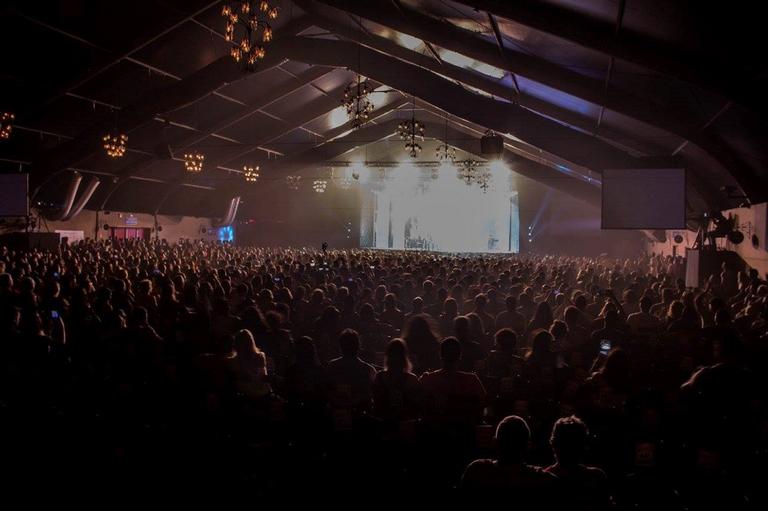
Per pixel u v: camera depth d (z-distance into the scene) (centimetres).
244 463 486
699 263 1869
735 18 895
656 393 472
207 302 971
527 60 1612
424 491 446
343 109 3500
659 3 953
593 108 1839
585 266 2039
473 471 308
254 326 691
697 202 2348
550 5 1152
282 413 493
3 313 625
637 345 657
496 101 2303
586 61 1445
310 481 462
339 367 502
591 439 455
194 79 2525
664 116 1599
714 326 685
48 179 2694
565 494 304
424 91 2345
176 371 550
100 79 2319
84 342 666
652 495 419
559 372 548
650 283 1608
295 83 2911
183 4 1998
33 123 2414
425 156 4666
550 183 3478
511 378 542
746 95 1126
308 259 2341
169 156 2988
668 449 436
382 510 444
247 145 3512
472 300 1035
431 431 456
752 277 1262
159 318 810
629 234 4288
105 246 2795
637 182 1794
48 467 483
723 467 412
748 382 452
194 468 486
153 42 2220
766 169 1585
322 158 4072
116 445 508
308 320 866
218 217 4516
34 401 561
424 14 1598
